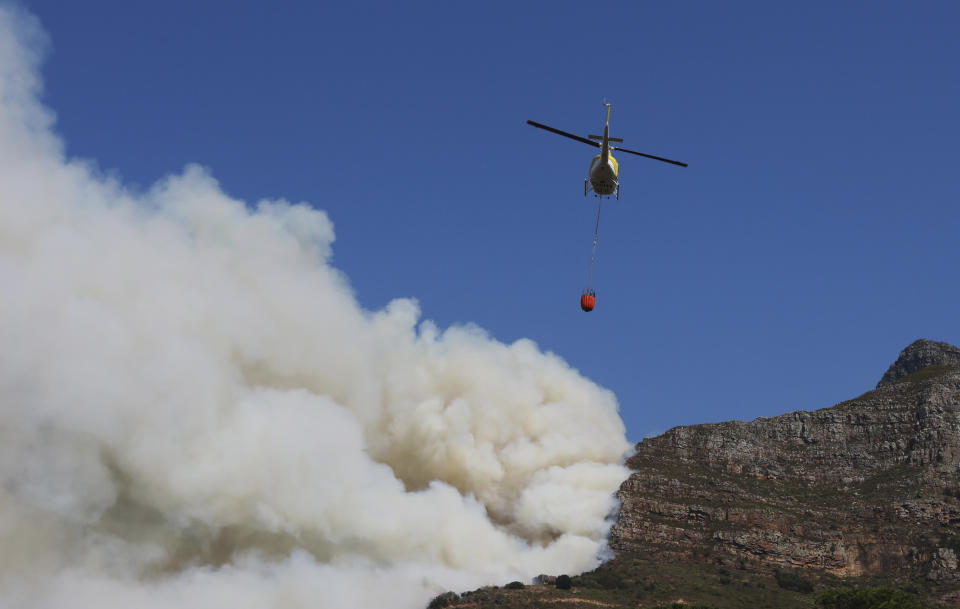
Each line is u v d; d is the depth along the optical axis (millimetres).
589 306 120062
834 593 149625
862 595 146500
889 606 141000
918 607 143625
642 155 104062
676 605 161875
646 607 173125
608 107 104125
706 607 160875
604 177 107375
